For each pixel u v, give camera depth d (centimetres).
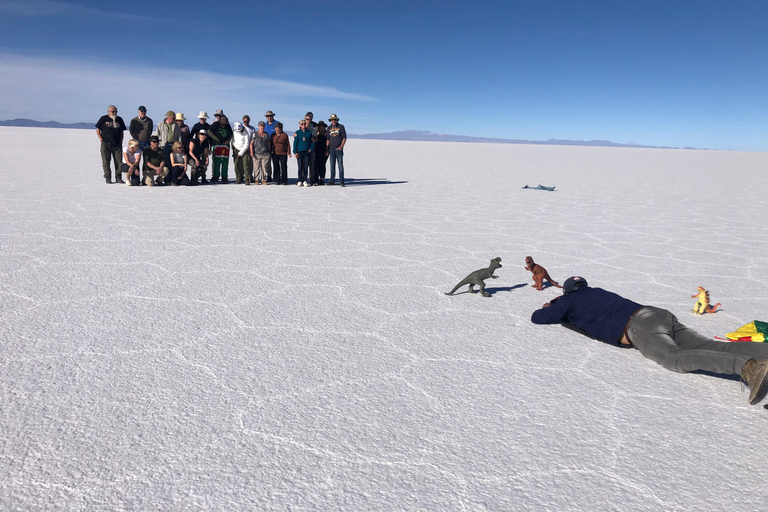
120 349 338
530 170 2736
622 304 356
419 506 197
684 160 5191
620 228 898
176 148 1360
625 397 290
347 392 288
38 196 1088
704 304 441
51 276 505
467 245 714
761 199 1459
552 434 250
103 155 1363
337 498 200
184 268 549
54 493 200
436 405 276
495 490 207
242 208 996
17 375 297
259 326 388
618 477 218
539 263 623
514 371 321
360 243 706
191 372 307
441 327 397
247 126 1433
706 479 218
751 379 270
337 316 416
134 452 227
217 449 231
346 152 4572
